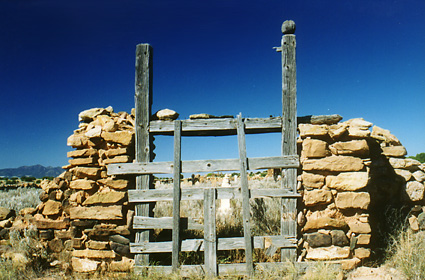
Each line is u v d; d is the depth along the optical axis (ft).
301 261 18.79
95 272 19.39
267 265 18.57
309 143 19.19
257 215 25.34
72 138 21.07
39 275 19.36
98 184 20.58
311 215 19.10
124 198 19.93
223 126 19.84
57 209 21.12
